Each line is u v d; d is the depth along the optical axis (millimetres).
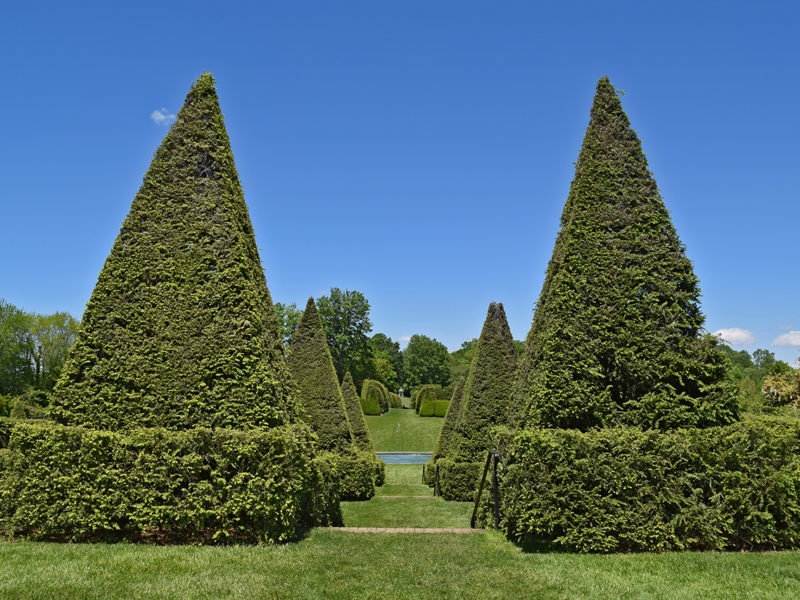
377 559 5973
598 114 8562
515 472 6855
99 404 7090
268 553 5902
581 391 7215
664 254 7797
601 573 5387
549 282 8492
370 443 19031
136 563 5309
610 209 8016
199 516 6301
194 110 8438
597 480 6496
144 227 7793
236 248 7758
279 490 6465
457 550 6445
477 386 14609
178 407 7121
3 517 6566
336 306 56406
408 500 14047
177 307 7453
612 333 7465
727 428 6684
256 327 7539
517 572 5480
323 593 4789
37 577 4766
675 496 6414
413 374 81438
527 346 8617
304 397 14789
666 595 4688
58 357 42812
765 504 6434
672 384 7379
